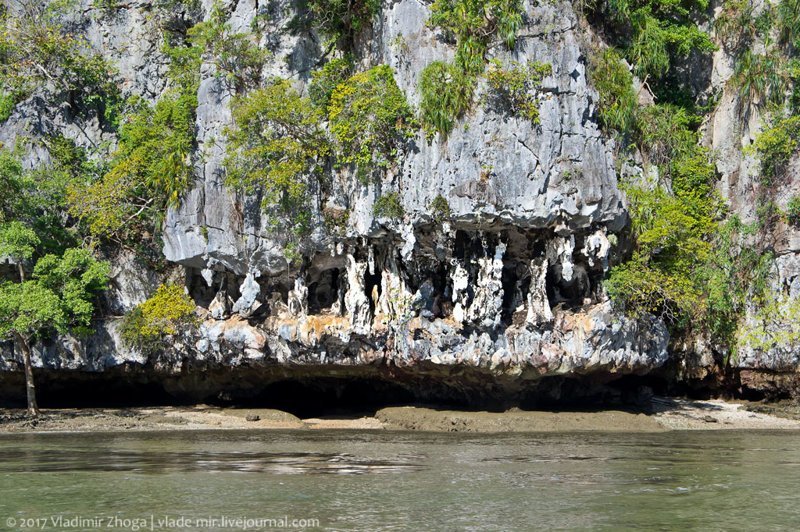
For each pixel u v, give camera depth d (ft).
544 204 205.57
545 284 211.41
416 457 150.61
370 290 222.07
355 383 235.20
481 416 205.05
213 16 240.94
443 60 212.02
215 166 227.20
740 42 251.60
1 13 264.93
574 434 191.52
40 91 258.16
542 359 207.82
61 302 216.33
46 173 244.42
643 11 237.04
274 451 158.51
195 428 203.62
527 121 206.08
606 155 215.51
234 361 224.53
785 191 236.84
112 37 266.36
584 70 214.28
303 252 220.02
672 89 256.52
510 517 103.81
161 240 240.94
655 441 176.55
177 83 250.98
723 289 234.17
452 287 213.87
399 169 212.02
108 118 262.67
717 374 240.12
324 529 98.22
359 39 228.22
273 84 223.10
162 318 228.02
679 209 222.07
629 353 214.28
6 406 238.89
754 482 126.00
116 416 215.92
